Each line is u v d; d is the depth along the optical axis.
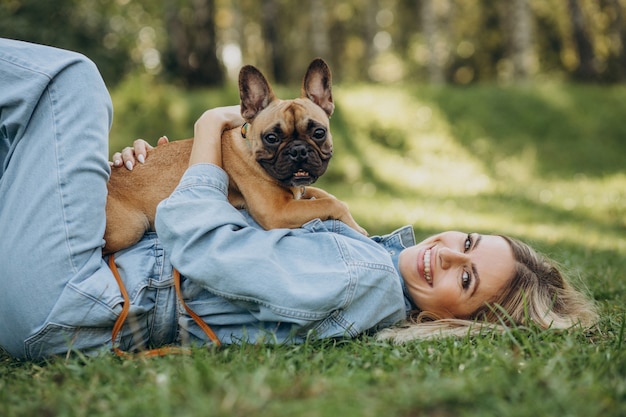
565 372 2.64
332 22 33.72
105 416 2.28
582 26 22.67
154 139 15.10
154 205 3.76
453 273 3.46
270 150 3.82
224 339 3.31
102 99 3.33
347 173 14.28
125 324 3.18
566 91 18.30
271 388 2.40
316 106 4.12
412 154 15.66
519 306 3.45
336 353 2.97
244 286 3.05
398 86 17.80
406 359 2.90
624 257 6.44
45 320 3.06
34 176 3.12
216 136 3.65
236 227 3.23
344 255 3.22
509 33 28.44
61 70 3.25
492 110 17.09
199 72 19.12
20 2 13.62
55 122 3.19
